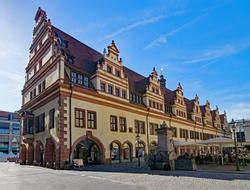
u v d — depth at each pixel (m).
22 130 37.03
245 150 45.66
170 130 22.31
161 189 11.27
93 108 30.28
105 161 30.61
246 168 23.14
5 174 20.25
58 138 25.92
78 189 11.77
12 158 63.00
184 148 49.81
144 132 39.78
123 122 35.41
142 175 17.31
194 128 58.97
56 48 29.75
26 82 38.97
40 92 32.50
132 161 35.56
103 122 31.39
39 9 37.41
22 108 38.19
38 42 36.22
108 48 35.03
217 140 27.95
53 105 27.97
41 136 30.41
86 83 31.36
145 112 40.78
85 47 37.22
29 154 34.56
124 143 34.69
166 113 46.81
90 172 20.39
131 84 42.53
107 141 31.50
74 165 25.80
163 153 21.78
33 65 37.09
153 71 45.53
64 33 35.00
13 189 12.39
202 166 25.86
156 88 45.44
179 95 54.38
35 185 13.55
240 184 12.59
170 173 18.53
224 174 17.67
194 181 13.82
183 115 54.78
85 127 28.61
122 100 35.75
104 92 32.44
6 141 94.31
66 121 26.56
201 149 56.09
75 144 27.02
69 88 27.47
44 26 34.50
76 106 28.03
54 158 27.19
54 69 29.12
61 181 14.91
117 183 13.50
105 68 33.44
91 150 32.00
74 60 31.42
